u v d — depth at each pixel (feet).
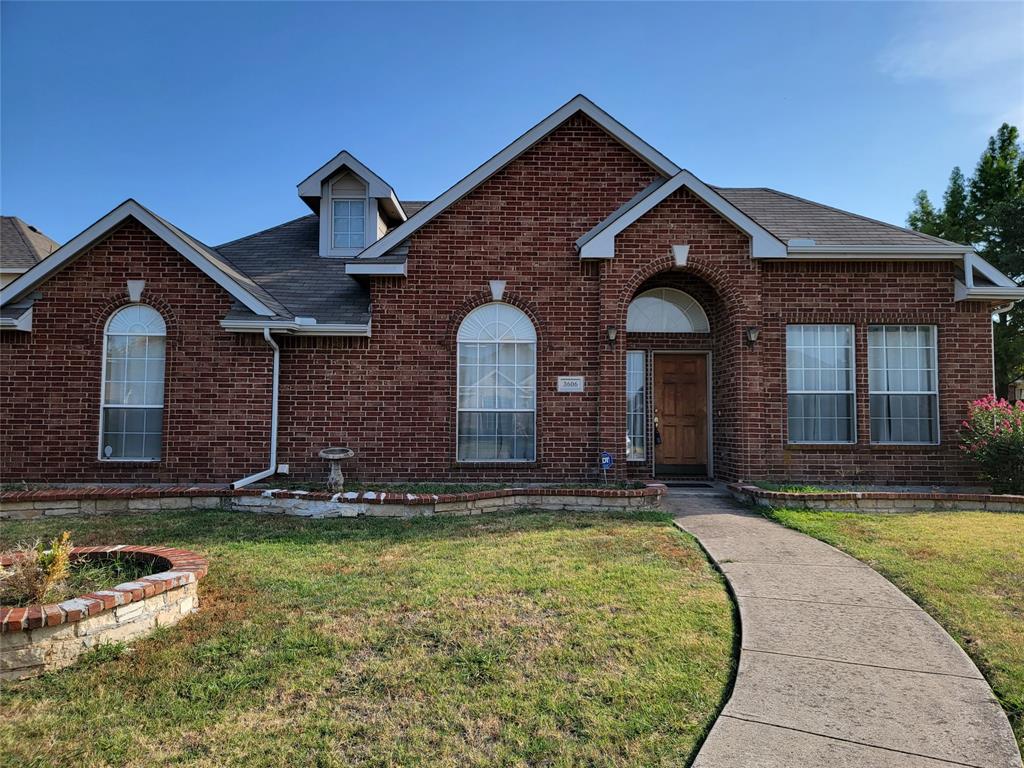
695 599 17.22
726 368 35.12
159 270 33.40
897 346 35.29
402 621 15.57
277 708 11.80
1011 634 14.80
